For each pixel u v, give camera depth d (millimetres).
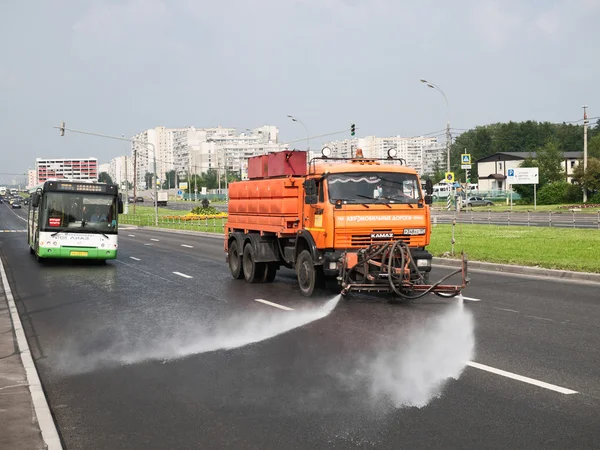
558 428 5488
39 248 22594
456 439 5277
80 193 22969
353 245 12758
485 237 29438
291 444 5258
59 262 24156
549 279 16141
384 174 13172
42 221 22609
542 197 72688
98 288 16266
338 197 12773
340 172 12961
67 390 7086
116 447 5305
